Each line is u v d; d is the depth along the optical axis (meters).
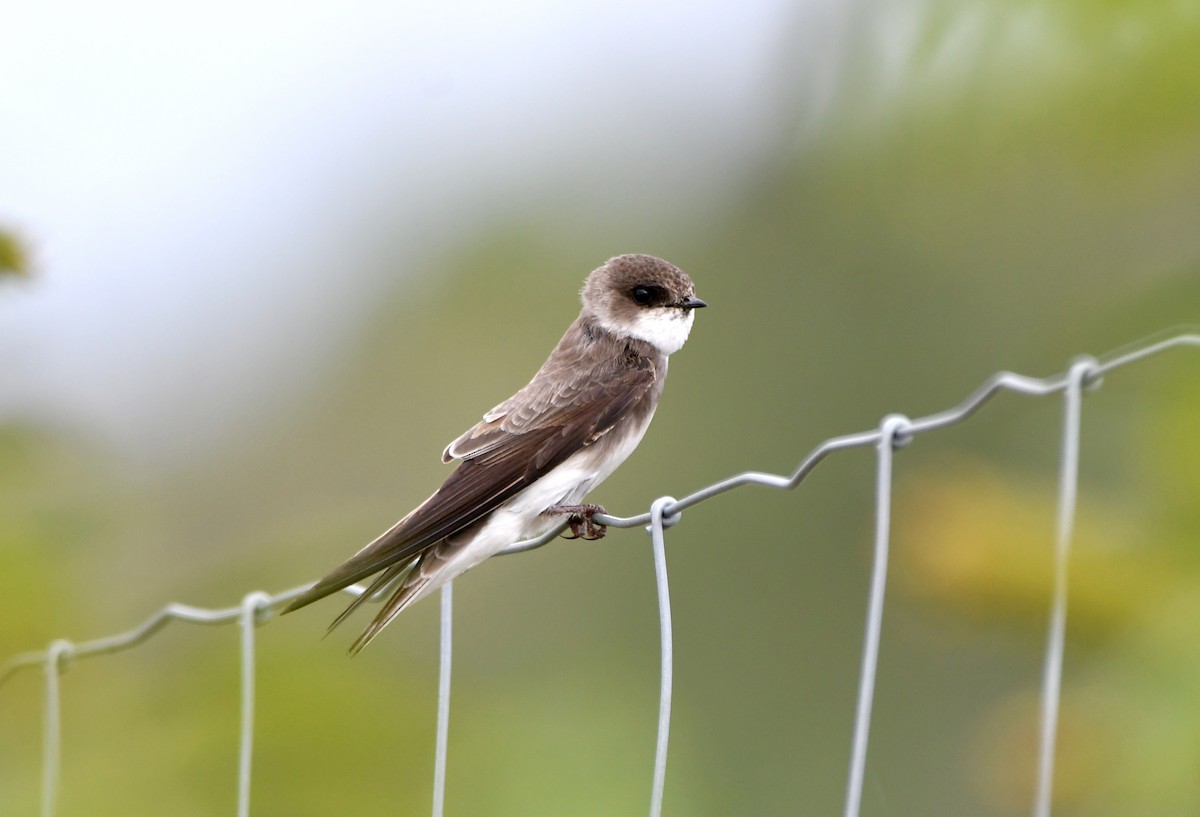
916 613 7.21
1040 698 7.34
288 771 7.94
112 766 8.25
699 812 13.05
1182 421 6.43
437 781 7.49
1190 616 6.04
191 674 8.47
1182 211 12.26
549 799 8.82
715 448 15.08
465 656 14.12
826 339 15.09
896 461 14.77
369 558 8.48
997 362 14.38
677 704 14.10
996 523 6.92
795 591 14.52
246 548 10.59
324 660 8.27
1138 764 5.84
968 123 6.47
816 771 13.60
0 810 9.09
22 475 10.70
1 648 9.78
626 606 14.58
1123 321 7.85
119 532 10.80
